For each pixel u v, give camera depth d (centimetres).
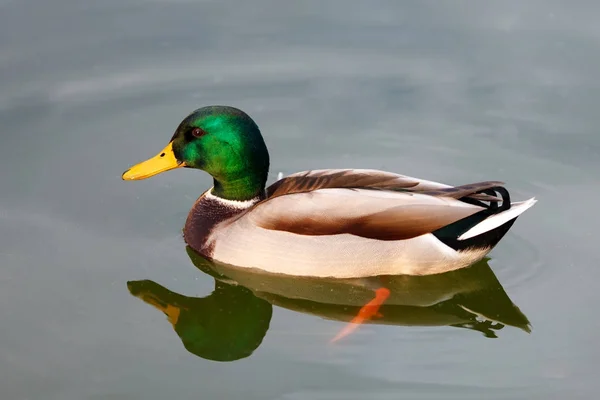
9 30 1669
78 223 1329
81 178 1412
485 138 1479
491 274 1227
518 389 1029
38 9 1728
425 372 1060
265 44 1667
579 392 1022
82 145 1470
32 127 1495
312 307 1220
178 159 1261
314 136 1495
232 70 1614
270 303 1230
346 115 1531
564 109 1520
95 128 1499
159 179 1447
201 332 1163
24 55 1616
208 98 1556
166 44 1659
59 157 1446
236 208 1268
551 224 1309
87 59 1620
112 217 1348
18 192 1376
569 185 1380
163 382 1054
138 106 1541
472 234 1166
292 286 1234
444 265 1200
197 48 1655
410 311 1217
